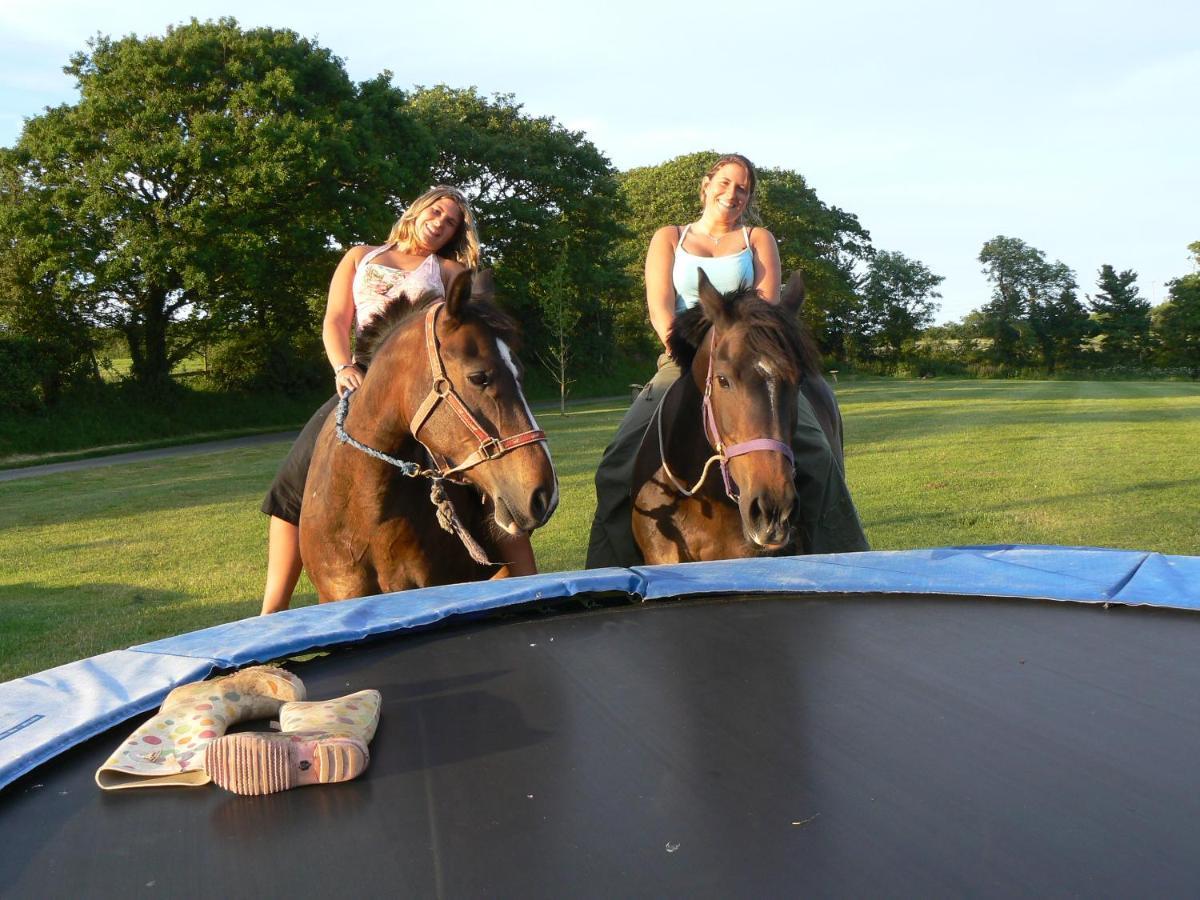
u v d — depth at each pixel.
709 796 1.40
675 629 2.23
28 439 20.75
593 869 1.22
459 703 1.79
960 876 1.20
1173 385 37.59
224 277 22.98
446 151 32.31
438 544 2.95
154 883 1.21
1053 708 1.72
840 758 1.52
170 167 21.52
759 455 2.77
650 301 3.76
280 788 1.41
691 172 46.75
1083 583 2.41
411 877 1.20
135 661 1.95
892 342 65.06
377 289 3.27
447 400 2.59
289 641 2.04
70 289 21.30
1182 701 1.74
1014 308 64.38
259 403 27.47
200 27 23.17
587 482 11.30
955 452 13.32
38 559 8.34
